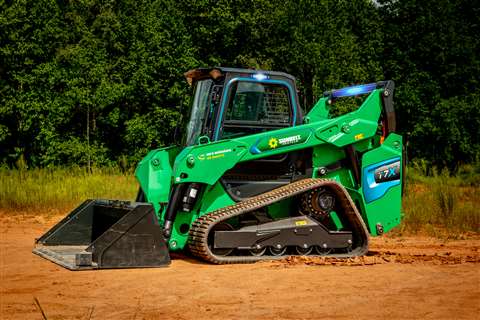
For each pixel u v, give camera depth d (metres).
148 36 32.91
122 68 34.53
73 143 30.77
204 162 9.29
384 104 10.62
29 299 6.72
